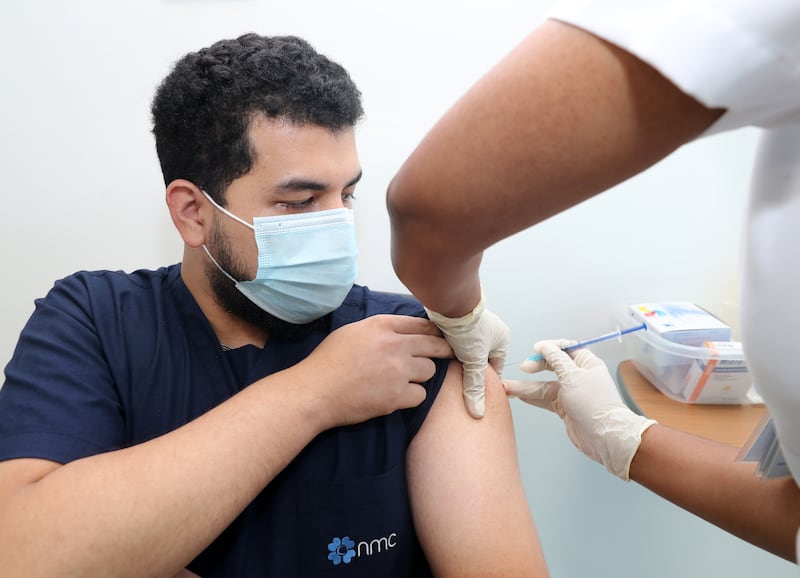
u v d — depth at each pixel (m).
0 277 1.48
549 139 0.38
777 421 0.54
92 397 0.87
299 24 1.32
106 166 1.41
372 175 1.42
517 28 1.31
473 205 0.42
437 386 0.98
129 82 1.36
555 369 1.12
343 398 0.85
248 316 1.00
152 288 1.03
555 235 1.44
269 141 0.85
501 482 0.93
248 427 0.77
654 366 1.34
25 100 1.36
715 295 1.48
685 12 0.34
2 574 0.65
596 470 1.60
